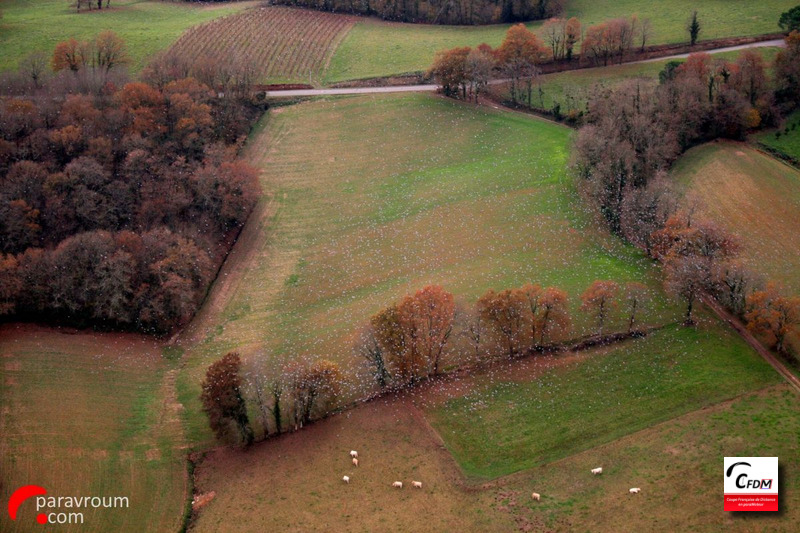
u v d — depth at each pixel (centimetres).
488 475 10881
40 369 12719
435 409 11950
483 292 14125
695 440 11044
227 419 11369
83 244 14012
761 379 11981
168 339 13762
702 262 13088
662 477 10506
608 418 11594
